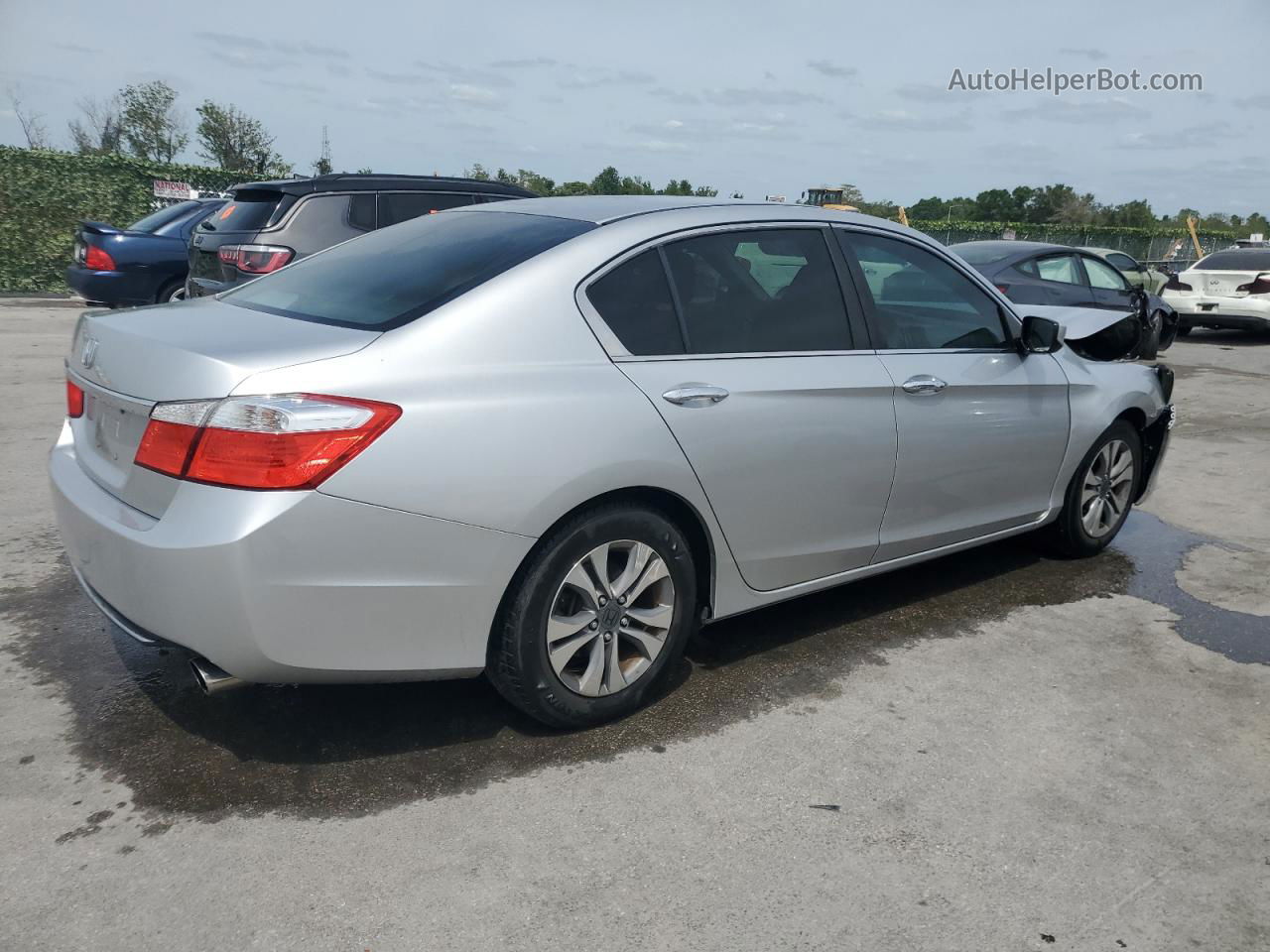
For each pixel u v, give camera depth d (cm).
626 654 314
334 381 248
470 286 284
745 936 222
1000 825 267
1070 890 242
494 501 263
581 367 286
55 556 438
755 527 329
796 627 395
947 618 410
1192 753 309
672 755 295
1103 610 425
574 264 296
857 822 265
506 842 251
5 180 1612
